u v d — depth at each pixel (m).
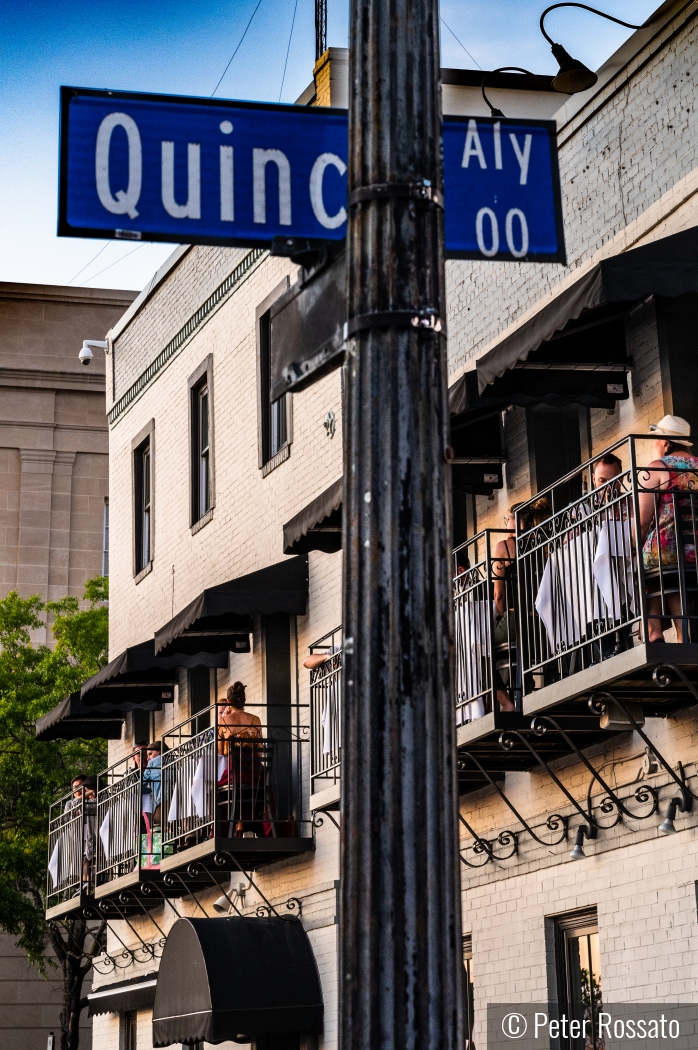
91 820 29.30
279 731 23.41
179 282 29.91
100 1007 30.66
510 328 18.19
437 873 4.79
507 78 21.03
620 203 16.14
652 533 12.85
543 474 16.98
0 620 38.53
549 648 14.17
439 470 5.14
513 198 6.50
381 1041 4.66
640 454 15.18
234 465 26.38
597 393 15.46
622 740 14.80
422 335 5.25
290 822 22.33
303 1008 21.08
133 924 30.67
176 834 24.14
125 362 33.41
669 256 13.15
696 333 14.84
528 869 16.38
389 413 5.14
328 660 20.41
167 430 30.34
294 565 23.11
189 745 24.70
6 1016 42.34
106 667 27.11
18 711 35.97
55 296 49.31
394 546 5.02
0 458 47.91
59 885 30.75
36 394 48.62
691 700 13.71
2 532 47.34
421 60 5.49
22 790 35.88
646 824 14.26
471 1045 17.02
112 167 6.22
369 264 5.32
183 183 6.25
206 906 26.59
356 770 4.89
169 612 29.30
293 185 6.33
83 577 47.59
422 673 4.92
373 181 5.38
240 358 26.47
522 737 14.86
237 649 24.95
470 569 15.98
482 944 17.19
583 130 17.00
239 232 6.25
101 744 36.94
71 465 48.38
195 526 28.06
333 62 22.80
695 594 12.80
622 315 15.48
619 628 12.50
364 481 5.12
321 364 5.81
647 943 14.02
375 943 4.73
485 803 17.48
